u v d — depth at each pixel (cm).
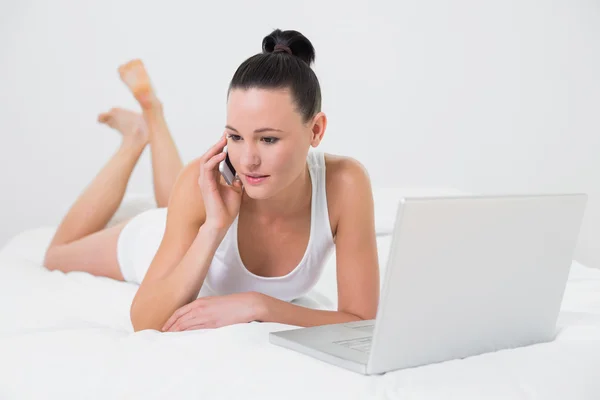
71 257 223
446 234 107
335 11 324
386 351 108
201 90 327
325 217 162
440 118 325
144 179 329
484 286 117
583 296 177
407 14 322
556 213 123
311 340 123
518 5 319
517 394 106
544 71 321
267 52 147
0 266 213
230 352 121
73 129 327
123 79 252
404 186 329
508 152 324
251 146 137
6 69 323
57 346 127
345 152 329
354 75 325
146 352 123
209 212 151
